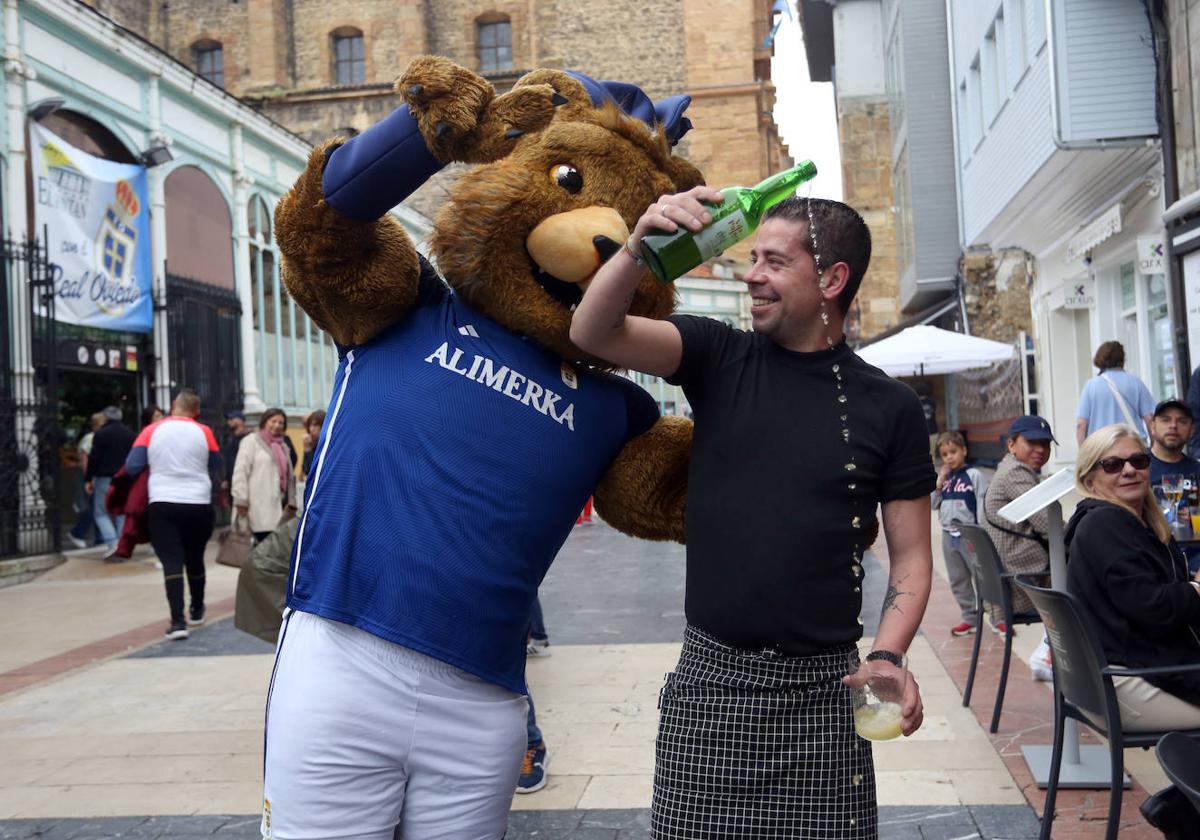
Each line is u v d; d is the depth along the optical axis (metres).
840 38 31.50
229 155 17.75
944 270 22.34
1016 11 13.47
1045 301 17.50
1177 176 10.34
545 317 2.28
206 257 17.00
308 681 2.18
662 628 7.95
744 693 2.19
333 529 2.25
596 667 6.73
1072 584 3.77
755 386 2.27
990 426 22.39
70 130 13.88
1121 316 13.85
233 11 35.97
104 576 11.82
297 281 2.38
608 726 5.40
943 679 6.06
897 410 2.25
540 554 2.36
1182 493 5.68
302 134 34.94
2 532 11.63
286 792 2.15
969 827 3.94
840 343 2.33
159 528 8.17
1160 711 3.55
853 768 2.18
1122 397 8.45
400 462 2.24
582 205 2.28
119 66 14.63
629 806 4.29
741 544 2.19
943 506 7.30
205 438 8.41
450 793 2.25
